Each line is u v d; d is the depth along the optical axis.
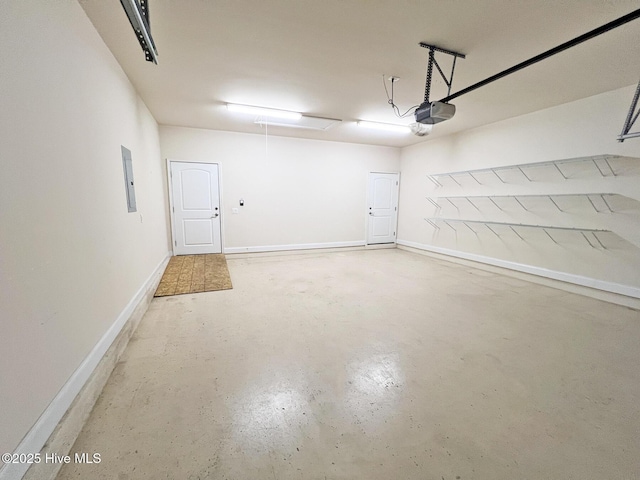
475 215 5.34
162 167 5.36
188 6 1.97
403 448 1.48
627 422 1.67
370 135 5.98
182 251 5.81
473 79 3.14
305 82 3.27
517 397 1.88
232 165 5.86
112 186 2.43
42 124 1.43
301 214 6.58
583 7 1.95
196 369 2.14
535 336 2.71
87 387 1.72
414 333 2.76
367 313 3.23
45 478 1.24
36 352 1.29
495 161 4.89
